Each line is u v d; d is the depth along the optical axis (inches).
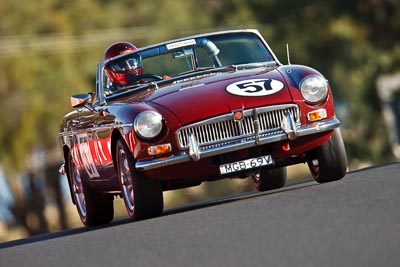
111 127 1381.6
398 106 6825.8
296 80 1349.7
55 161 5556.1
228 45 1526.8
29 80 5497.1
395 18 5703.7
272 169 1567.4
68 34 5679.1
